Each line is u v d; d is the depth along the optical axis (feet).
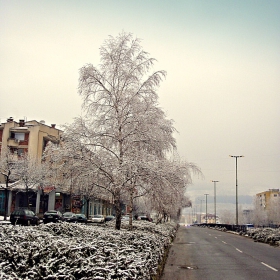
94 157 53.93
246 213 449.48
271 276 41.32
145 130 54.85
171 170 55.06
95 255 23.98
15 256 20.49
